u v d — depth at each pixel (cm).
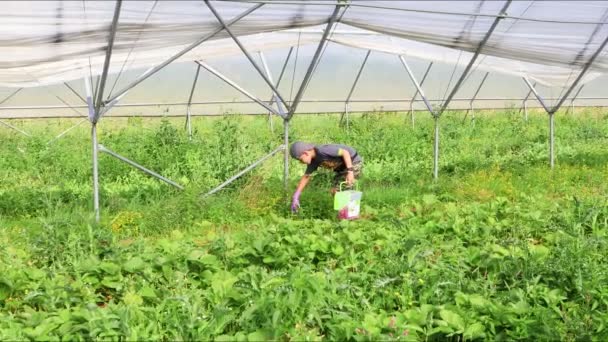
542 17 898
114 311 488
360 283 579
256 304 490
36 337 450
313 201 924
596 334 486
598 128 1794
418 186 1060
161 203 906
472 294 531
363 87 1812
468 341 489
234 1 755
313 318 500
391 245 665
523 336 477
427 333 474
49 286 539
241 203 916
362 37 1345
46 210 881
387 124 1870
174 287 577
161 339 485
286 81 1731
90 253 647
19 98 1602
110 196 982
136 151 1340
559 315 517
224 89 1723
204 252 641
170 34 825
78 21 761
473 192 1001
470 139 1711
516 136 1686
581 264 589
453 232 754
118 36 807
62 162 1311
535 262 597
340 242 688
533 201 890
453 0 826
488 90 1923
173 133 1432
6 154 1369
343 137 1666
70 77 1160
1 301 559
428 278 566
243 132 1527
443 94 1906
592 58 1060
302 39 1333
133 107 1736
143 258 620
